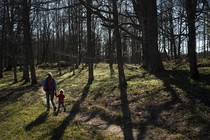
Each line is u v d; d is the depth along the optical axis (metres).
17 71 46.47
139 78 19.91
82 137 10.39
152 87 15.86
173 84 15.70
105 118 12.71
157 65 20.69
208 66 21.41
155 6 20.03
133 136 10.12
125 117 12.35
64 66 47.72
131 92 15.89
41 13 56.91
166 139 9.43
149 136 9.91
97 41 50.62
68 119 12.90
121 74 17.75
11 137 11.11
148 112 12.35
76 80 26.75
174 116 11.20
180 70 20.27
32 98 19.30
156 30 20.28
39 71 42.16
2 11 36.16
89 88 19.88
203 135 9.30
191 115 10.80
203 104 11.71
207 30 22.50
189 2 15.03
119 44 18.02
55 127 11.73
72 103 16.42
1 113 15.43
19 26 34.31
